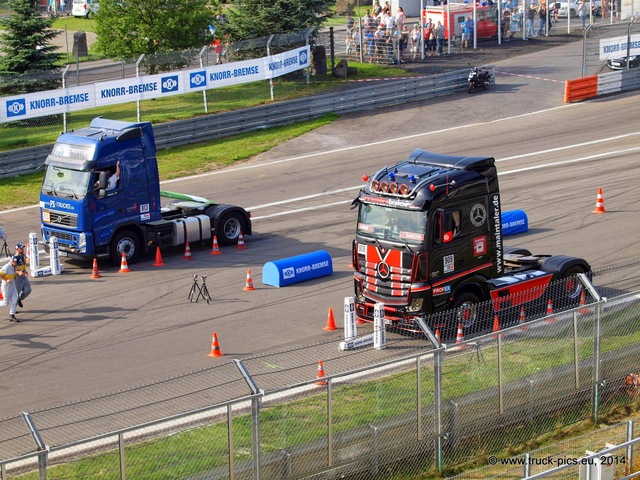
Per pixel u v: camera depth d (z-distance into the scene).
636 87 72.94
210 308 34.41
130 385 27.25
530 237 41.97
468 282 30.66
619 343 25.53
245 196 51.28
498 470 22.22
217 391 25.62
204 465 19.59
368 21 83.56
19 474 18.44
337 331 31.50
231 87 74.12
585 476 19.64
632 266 36.62
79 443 18.08
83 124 63.84
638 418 25.17
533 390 23.95
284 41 72.06
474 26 86.75
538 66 79.88
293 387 20.33
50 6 119.00
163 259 41.12
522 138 60.91
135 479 18.86
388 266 30.33
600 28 91.31
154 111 67.56
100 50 73.56
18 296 33.69
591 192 48.84
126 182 39.78
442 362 22.17
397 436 21.86
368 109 69.81
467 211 30.34
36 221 47.69
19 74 61.47
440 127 64.69
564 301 32.53
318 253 38.16
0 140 60.38
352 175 54.69
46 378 28.17
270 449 20.41
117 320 33.34
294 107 66.94
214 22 77.06
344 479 21.41
